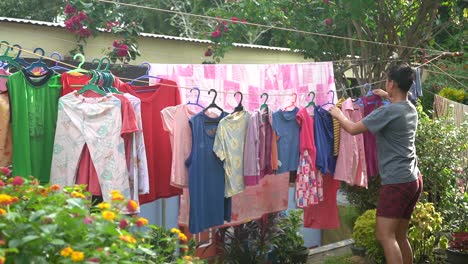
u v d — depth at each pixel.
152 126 4.04
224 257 5.82
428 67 8.83
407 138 4.39
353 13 4.66
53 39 6.67
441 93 8.45
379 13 6.58
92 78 3.68
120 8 8.09
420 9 6.59
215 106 4.27
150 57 7.37
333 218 5.17
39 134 3.55
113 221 2.55
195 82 4.61
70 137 3.59
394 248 4.41
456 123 7.16
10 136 3.48
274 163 4.56
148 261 2.74
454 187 6.55
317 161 4.82
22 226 2.28
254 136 4.40
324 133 4.89
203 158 4.16
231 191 4.33
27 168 3.47
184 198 4.55
